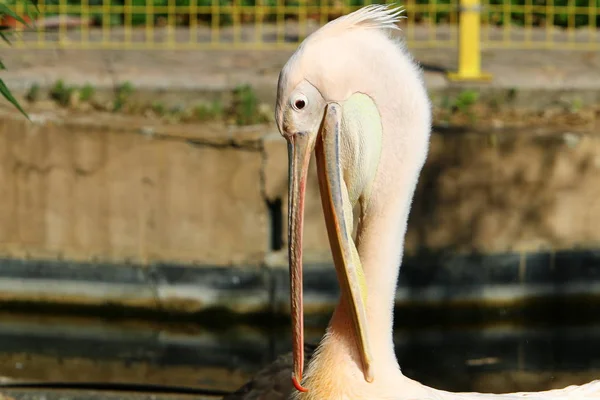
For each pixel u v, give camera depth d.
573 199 12.28
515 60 15.54
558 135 12.20
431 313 12.19
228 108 13.26
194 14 17.27
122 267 12.37
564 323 12.33
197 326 12.27
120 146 12.28
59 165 12.38
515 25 18.33
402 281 12.13
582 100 13.77
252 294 12.21
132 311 12.40
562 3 17.97
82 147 12.32
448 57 15.84
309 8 17.27
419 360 11.36
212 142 12.15
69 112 12.97
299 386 5.36
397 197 5.46
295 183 5.37
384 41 5.36
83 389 10.61
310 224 11.99
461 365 11.19
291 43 16.47
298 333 5.42
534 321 12.30
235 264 12.23
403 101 5.36
